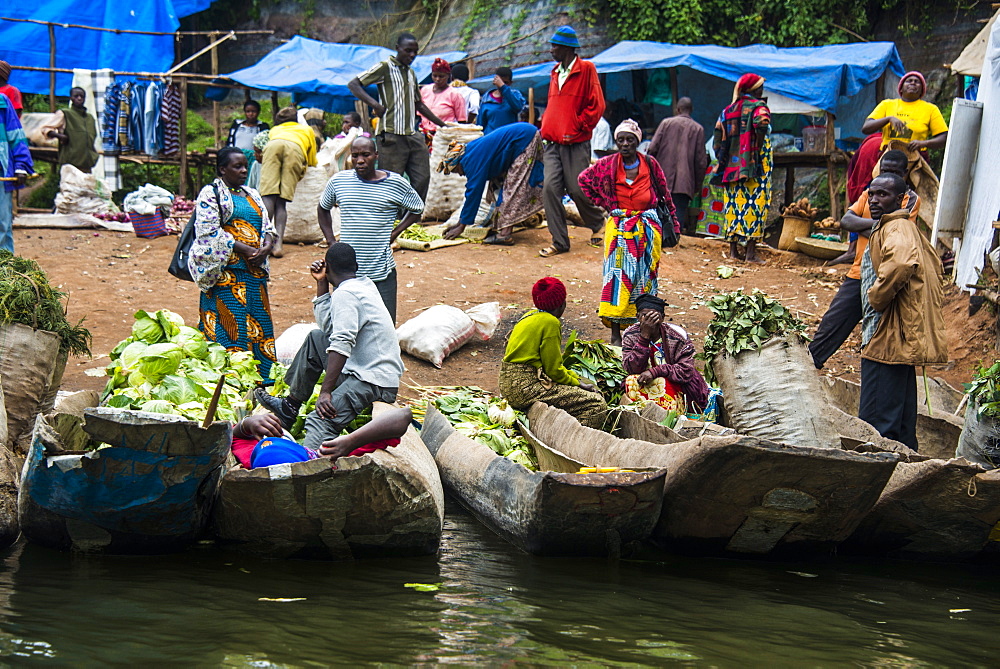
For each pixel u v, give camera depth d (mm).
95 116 14992
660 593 4617
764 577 5031
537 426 6746
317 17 25203
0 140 8930
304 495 4621
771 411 6059
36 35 19516
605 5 19844
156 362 5723
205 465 4516
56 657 3473
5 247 9234
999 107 9258
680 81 18250
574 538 5055
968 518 5223
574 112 11062
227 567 4777
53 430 4625
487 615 4156
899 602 4672
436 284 10414
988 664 3832
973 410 6031
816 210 12641
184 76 15023
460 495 6035
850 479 4883
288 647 3658
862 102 16359
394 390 5797
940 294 6340
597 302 10109
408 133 10977
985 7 18141
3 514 4812
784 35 19531
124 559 4848
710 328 6410
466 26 21344
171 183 20625
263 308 6941
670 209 8562
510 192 11820
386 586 4543
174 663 3461
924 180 10359
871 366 6453
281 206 10406
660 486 4918
